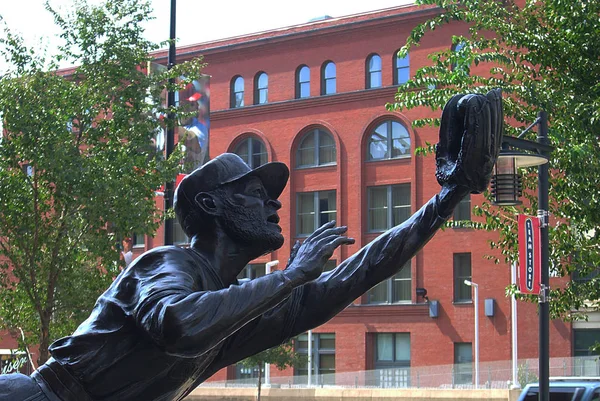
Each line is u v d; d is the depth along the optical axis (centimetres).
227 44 4681
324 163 4444
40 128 1656
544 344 1207
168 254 285
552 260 1387
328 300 310
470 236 4094
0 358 3972
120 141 1808
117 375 281
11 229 1677
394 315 4241
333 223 288
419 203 4191
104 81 1798
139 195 1702
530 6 1365
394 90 4266
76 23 1786
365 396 3666
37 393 281
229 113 4666
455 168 291
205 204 297
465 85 1364
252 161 4606
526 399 1636
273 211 305
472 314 4069
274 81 4591
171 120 1841
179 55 4769
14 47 1708
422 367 3756
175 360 285
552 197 1488
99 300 286
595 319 3800
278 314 308
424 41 4175
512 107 1370
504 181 1146
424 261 4188
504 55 1404
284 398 3822
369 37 4356
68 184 1638
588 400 1544
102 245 1644
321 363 4397
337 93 4403
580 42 1252
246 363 3291
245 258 302
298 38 4522
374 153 4322
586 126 1227
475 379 3628
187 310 254
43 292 1728
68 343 282
